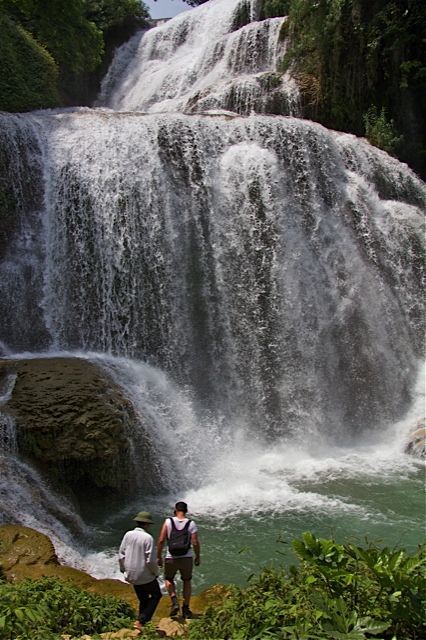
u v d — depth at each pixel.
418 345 18.55
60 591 6.70
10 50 23.11
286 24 27.25
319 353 17.00
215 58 29.78
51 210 16.84
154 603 6.32
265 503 11.84
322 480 13.09
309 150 19.02
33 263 16.34
